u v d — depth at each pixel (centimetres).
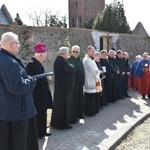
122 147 532
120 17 2383
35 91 530
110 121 685
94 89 727
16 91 335
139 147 534
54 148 489
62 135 564
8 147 353
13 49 354
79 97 689
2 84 344
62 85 595
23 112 353
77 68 668
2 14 3209
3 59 340
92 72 721
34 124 407
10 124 351
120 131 598
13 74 334
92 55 738
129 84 1277
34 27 1279
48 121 670
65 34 1377
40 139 538
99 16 2388
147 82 1029
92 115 736
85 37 1452
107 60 912
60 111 603
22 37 1252
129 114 766
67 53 605
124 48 1692
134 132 631
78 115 698
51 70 1345
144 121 731
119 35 1656
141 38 1778
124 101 970
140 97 1061
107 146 505
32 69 519
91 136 560
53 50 1345
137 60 1254
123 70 996
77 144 511
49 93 561
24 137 360
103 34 1560
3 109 346
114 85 938
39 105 534
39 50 523
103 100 848
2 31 1198
